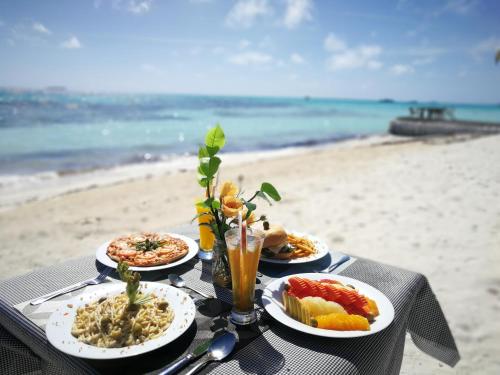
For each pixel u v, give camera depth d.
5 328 1.40
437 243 5.00
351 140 23.80
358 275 1.74
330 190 8.22
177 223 6.42
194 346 1.19
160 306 1.33
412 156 13.03
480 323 3.24
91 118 33.59
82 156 15.25
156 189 8.92
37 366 1.46
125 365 1.09
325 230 5.62
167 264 1.75
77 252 5.14
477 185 7.95
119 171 11.80
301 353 1.17
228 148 19.16
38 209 7.20
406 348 2.99
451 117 31.77
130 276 1.26
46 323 1.30
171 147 18.52
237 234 1.28
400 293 1.58
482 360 2.81
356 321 1.26
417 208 6.56
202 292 1.54
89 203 7.65
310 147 19.72
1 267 4.64
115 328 1.18
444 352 1.82
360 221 6.00
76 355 1.08
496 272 4.14
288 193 8.09
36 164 13.21
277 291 1.48
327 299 1.41
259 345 1.20
